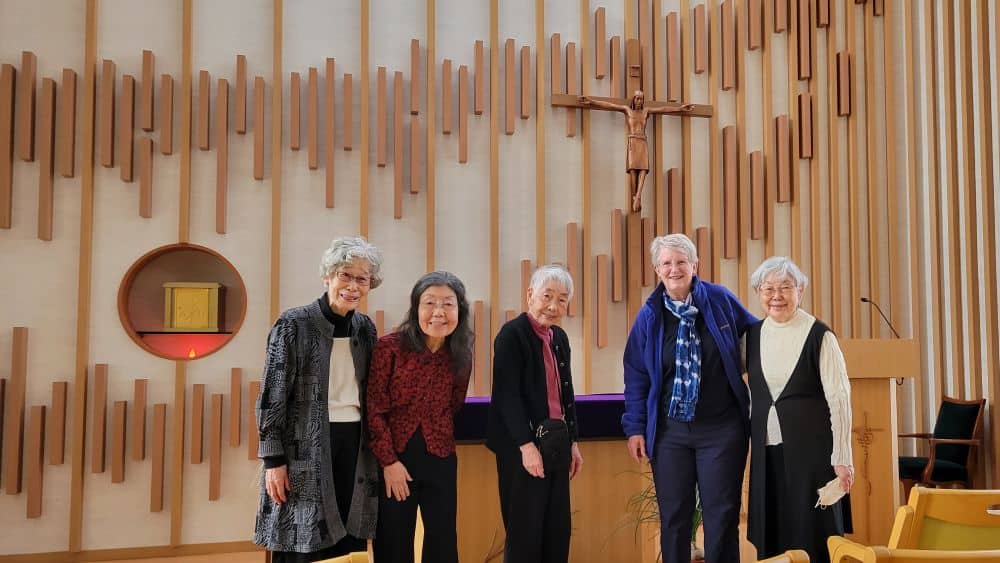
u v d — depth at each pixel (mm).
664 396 2859
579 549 3668
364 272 2510
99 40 4711
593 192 5355
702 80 5551
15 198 4531
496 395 2652
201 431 4637
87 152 4562
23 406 4445
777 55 5672
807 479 2697
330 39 5039
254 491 4711
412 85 5027
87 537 4496
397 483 2434
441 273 2576
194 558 4527
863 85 5699
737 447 2781
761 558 2756
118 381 4605
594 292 5305
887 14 5703
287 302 4855
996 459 5027
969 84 5414
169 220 4727
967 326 5344
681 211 5449
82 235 4543
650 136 5469
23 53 4504
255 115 4809
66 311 4562
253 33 4930
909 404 5594
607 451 3736
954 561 1299
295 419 2443
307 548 2334
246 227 4836
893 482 3480
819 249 5523
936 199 5539
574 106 5266
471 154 5188
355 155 5016
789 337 2805
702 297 2871
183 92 4707
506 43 5211
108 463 4566
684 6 5488
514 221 5234
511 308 5188
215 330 4738
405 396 2500
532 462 2535
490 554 3518
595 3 5465
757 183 5508
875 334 5543
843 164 5660
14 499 4414
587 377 5160
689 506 2803
